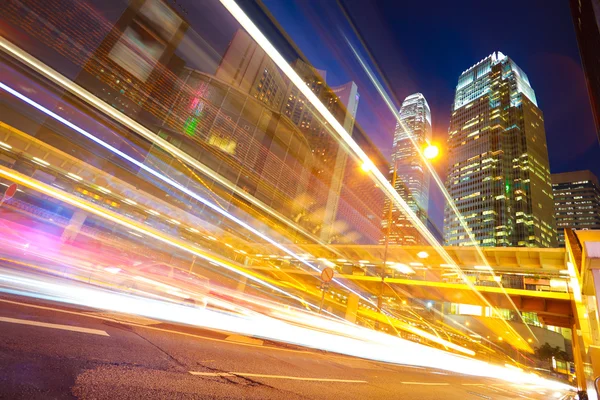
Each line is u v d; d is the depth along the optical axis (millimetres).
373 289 44906
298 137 127125
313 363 7922
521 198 154375
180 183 80188
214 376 4383
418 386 8656
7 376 2676
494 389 14484
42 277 9867
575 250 15883
